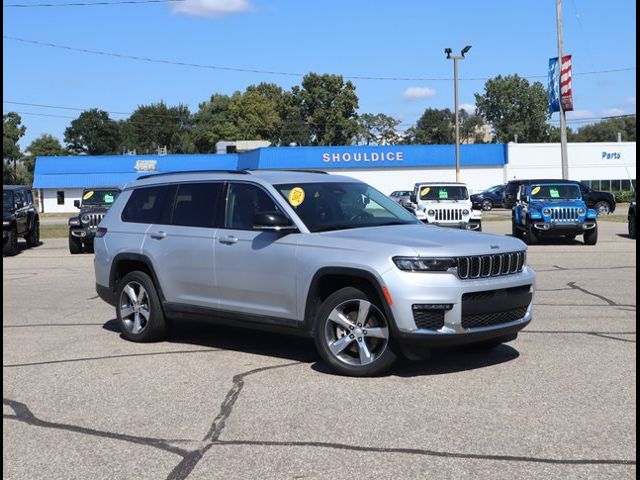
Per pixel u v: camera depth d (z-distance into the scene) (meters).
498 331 6.42
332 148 66.56
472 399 5.75
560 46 31.78
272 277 6.95
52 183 71.88
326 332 6.57
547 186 22.23
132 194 8.72
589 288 11.88
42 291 12.88
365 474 4.34
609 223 32.84
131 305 8.35
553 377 6.36
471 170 67.81
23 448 4.95
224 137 108.56
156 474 4.44
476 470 4.36
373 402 5.73
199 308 7.68
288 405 5.71
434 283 6.07
